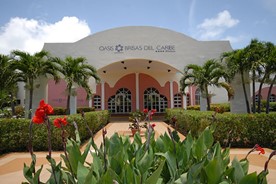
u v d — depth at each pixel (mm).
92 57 16453
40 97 14305
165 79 24312
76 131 2998
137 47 16719
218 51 16703
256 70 12734
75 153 2359
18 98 26406
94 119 12008
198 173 1928
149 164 2199
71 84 13289
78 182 1910
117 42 16672
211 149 2721
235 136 7914
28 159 6910
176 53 16750
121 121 20172
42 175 5312
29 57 12320
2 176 5457
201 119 8500
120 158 2348
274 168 5688
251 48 12602
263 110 19594
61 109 19578
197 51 16734
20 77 13250
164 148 2947
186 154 2641
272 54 12102
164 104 24297
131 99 24328
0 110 13961
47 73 13828
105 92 24109
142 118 14562
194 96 23516
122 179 2139
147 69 23188
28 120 8172
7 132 7961
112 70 23234
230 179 2141
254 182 1857
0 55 13242
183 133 11367
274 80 13547
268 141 7910
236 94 14188
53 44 16281
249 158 6602
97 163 2332
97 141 9633
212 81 14453
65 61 13875
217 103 19891
